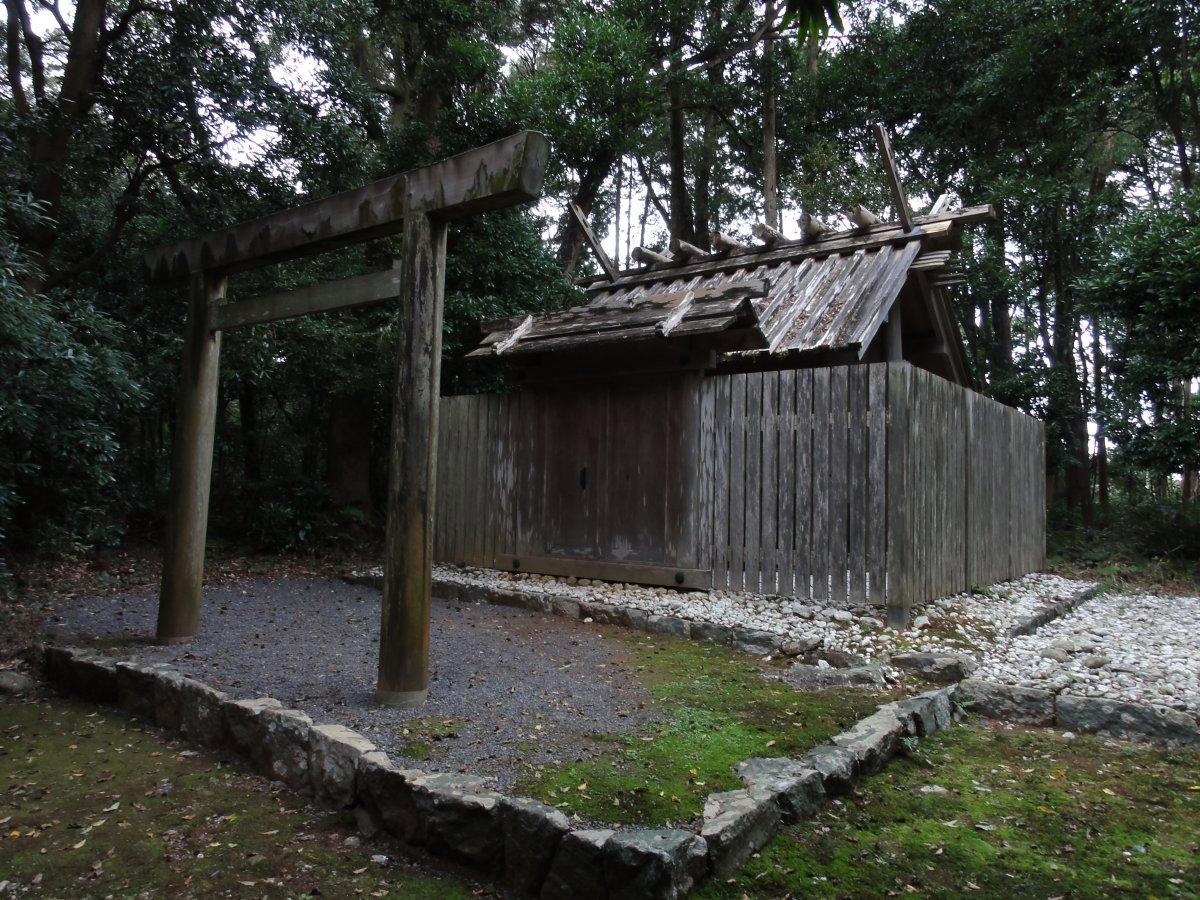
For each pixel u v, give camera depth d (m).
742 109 15.51
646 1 13.39
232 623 5.52
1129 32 11.17
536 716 3.48
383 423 10.95
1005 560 7.62
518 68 14.70
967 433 6.59
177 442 4.93
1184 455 9.36
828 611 5.22
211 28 7.42
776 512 5.73
